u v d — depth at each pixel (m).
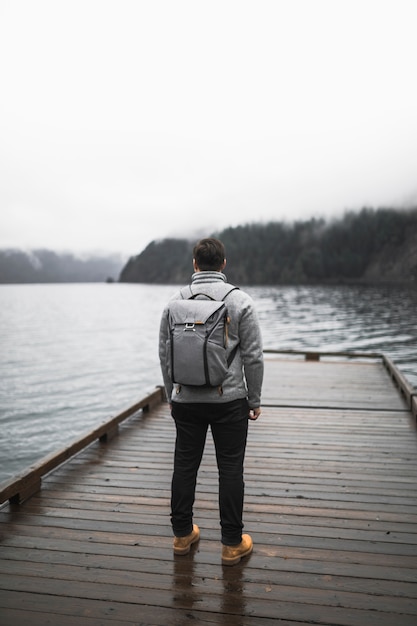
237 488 2.21
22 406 12.86
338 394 6.56
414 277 161.62
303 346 25.03
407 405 5.87
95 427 4.18
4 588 2.09
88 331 36.97
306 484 3.34
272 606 1.96
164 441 4.40
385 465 3.74
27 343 28.83
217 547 2.44
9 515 2.82
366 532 2.62
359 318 43.41
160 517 2.80
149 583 2.12
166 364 2.20
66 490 3.22
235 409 2.12
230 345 2.11
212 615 1.90
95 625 1.84
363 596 2.03
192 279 2.27
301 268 184.38
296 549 2.43
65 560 2.31
